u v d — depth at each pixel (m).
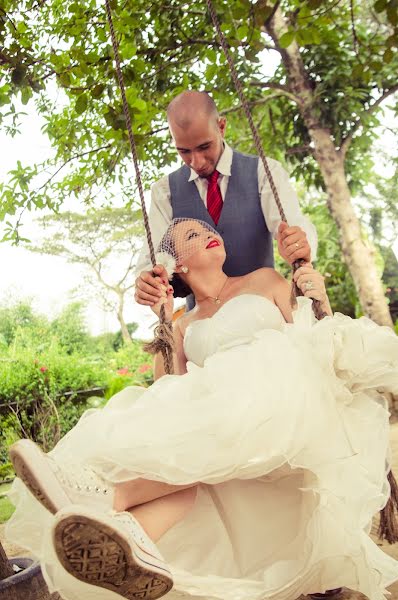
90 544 1.75
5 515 6.24
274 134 11.20
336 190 10.65
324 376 2.27
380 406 2.37
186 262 2.99
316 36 4.96
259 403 2.10
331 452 2.16
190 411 2.11
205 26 7.74
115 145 7.34
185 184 3.87
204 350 2.84
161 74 7.73
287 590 2.27
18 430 9.63
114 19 6.16
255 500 2.55
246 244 3.79
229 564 2.51
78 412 10.35
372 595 2.27
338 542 2.20
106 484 2.13
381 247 16.55
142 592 1.92
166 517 2.16
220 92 9.29
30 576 2.90
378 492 2.14
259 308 2.83
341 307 14.04
